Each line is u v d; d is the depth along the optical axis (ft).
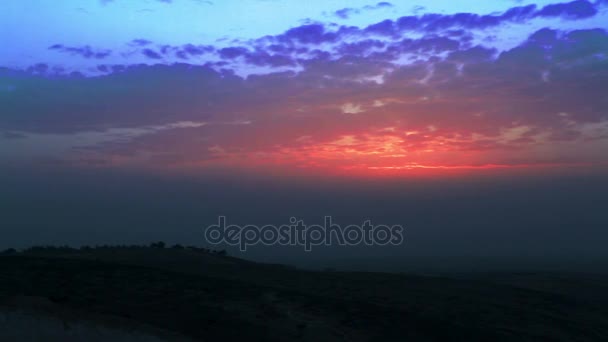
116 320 46.14
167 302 55.42
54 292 53.57
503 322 69.10
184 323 50.14
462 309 72.79
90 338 42.37
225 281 65.72
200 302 56.34
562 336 67.77
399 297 75.97
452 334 58.59
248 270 89.86
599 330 75.25
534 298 88.53
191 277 65.62
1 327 40.57
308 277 85.92
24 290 52.80
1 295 46.44
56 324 42.70
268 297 60.85
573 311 84.48
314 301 61.21
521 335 63.77
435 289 85.71
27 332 40.78
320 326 54.29
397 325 57.47
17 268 61.41
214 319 52.11
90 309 49.98
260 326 52.26
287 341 50.08
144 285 59.93
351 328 54.90
